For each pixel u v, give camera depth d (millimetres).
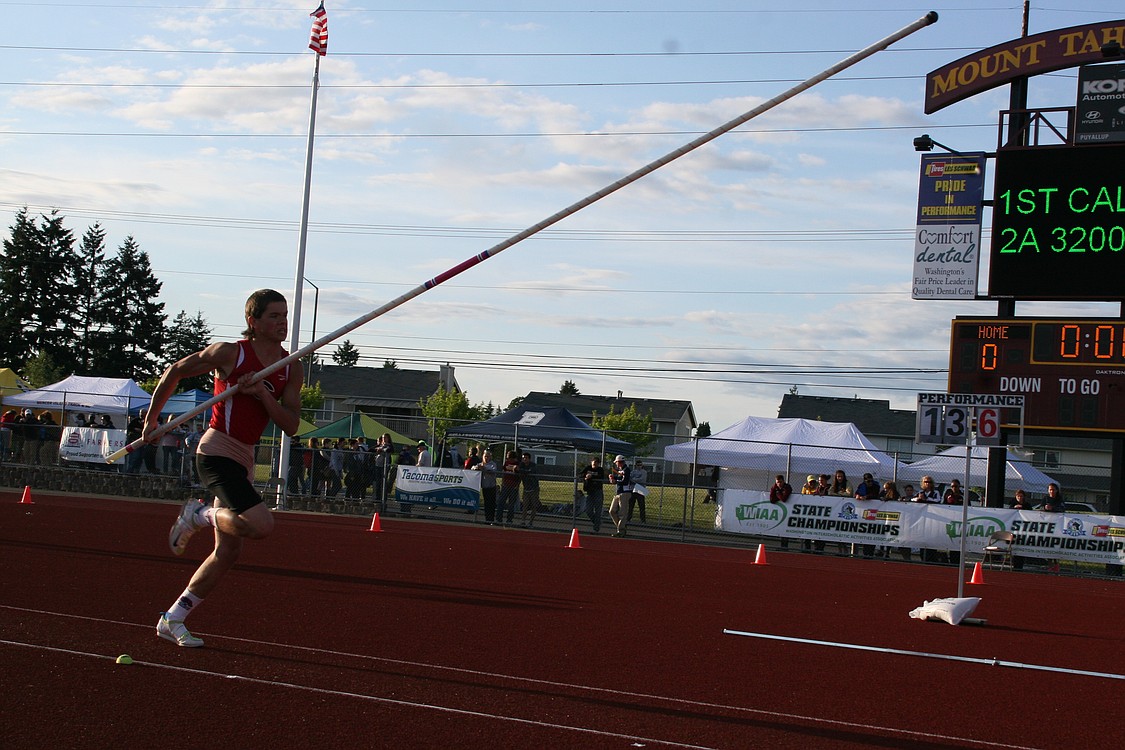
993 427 11945
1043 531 20234
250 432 6301
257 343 6305
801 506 21812
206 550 12625
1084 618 11797
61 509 19703
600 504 23969
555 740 4723
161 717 4773
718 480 31281
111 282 72188
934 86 21156
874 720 5559
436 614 8539
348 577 10977
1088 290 19672
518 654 6883
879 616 10500
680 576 13977
